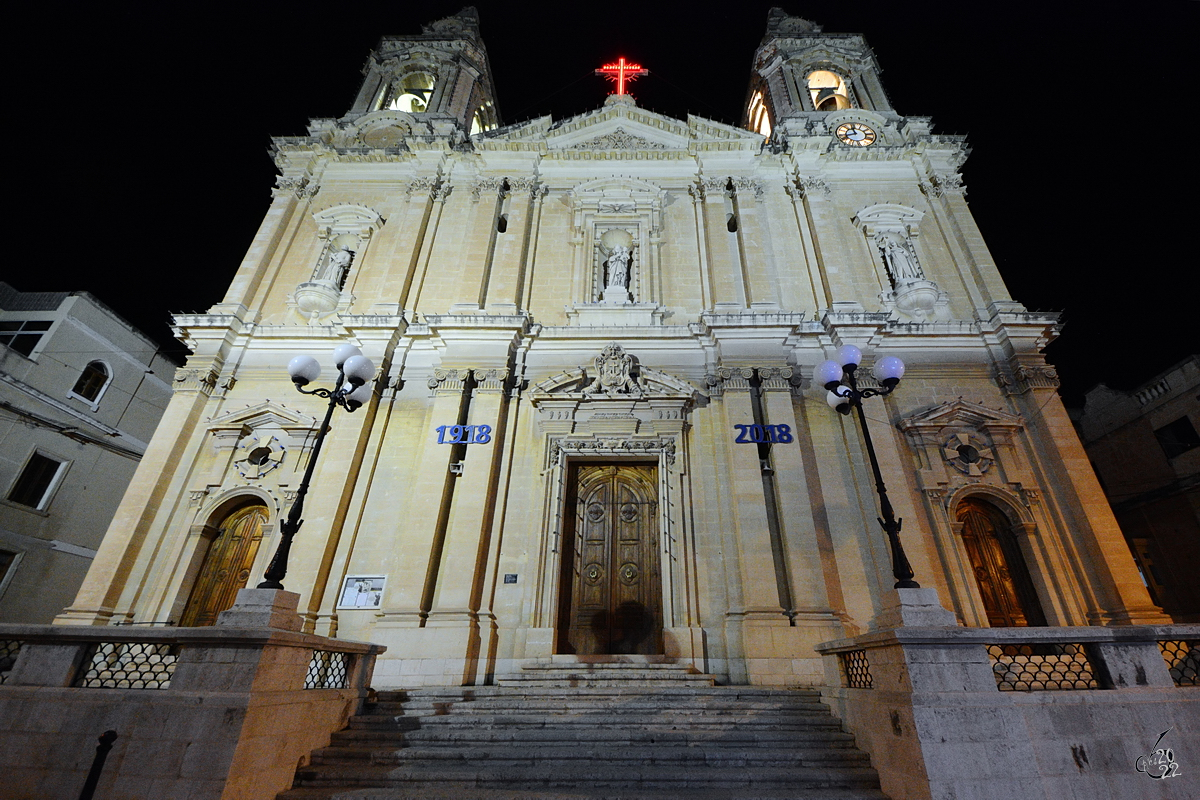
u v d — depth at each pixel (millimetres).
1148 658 6449
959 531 12945
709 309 16000
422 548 12266
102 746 5332
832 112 20312
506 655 11578
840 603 11938
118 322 20797
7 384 17234
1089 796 5562
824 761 7191
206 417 14383
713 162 18531
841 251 16625
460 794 6340
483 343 14852
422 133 18953
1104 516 12398
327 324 15727
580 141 19406
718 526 12766
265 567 12539
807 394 14406
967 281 16156
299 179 18672
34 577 17484
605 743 8016
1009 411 14148
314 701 7605
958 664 6145
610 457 13852
